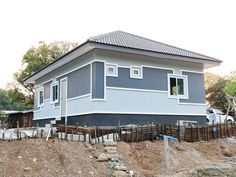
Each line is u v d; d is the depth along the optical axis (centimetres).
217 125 1487
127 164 945
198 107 1700
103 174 836
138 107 1473
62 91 1739
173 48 1766
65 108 1677
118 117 1402
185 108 1645
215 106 3609
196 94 1708
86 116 1427
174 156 1108
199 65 1745
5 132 1005
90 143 1020
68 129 1014
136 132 1163
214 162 1143
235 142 1452
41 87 2119
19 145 865
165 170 975
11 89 3431
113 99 1403
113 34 1714
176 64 1652
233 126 1566
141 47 1491
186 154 1163
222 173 964
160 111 1547
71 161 855
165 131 1262
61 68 1767
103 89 1381
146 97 1509
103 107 1370
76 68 1570
